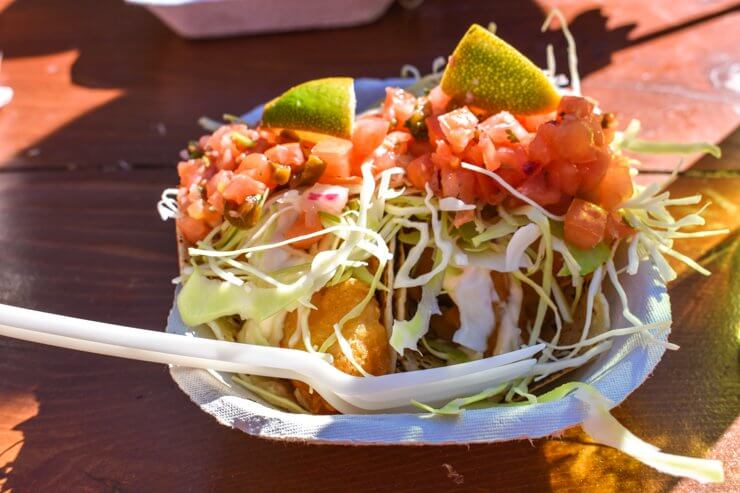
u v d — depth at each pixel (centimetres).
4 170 47
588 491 34
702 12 51
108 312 40
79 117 49
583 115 36
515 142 37
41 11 58
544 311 37
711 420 35
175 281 38
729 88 46
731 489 34
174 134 48
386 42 52
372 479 34
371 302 37
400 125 38
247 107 49
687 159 43
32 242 43
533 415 32
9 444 36
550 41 50
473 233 37
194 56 53
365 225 36
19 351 39
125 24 56
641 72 48
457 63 38
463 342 37
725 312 38
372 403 34
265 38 53
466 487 34
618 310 36
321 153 37
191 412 36
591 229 36
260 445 35
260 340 37
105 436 36
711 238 40
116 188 45
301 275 37
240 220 37
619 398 33
